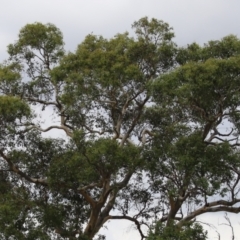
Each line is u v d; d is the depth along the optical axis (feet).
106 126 118.21
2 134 107.86
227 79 98.99
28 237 101.04
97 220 114.21
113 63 107.34
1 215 99.50
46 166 115.24
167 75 100.01
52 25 123.24
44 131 116.57
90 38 113.70
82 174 102.99
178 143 103.76
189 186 105.29
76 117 115.03
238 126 109.29
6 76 112.78
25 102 105.19
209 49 106.83
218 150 102.68
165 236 98.94
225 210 108.99
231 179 105.70
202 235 99.25
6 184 113.29
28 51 122.21
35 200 111.96
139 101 113.39
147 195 118.83
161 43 110.93
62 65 111.65
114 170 102.53
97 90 109.29
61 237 108.06
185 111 111.14
